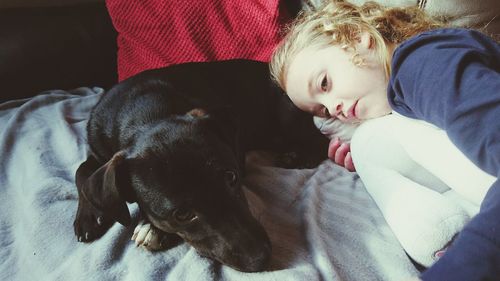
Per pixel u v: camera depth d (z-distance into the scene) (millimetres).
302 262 1193
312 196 1432
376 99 1427
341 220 1341
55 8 2350
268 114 1979
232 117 1450
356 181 1575
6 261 1340
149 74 1746
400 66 1129
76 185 1505
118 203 1224
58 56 2238
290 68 1617
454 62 991
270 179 1587
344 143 1673
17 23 2209
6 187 1662
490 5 1568
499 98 888
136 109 1512
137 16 2156
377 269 1164
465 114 920
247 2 2041
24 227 1440
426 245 1112
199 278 1174
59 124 1969
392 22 1504
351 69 1424
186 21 2076
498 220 820
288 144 1990
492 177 1044
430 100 1017
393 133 1288
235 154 1432
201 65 1891
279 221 1399
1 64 2129
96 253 1297
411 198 1181
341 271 1154
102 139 1549
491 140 876
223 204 1213
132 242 1362
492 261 812
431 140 1168
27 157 1769
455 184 1140
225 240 1208
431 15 1606
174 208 1210
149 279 1196
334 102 1491
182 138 1280
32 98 2199
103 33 2342
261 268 1183
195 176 1203
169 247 1336
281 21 2023
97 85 2404
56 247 1367
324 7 1701
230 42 2061
